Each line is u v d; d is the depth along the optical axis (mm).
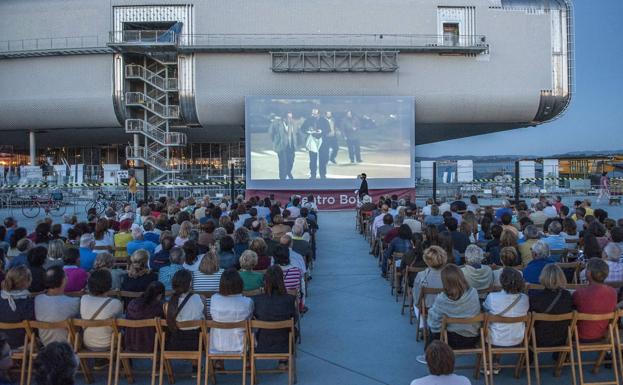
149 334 5414
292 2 33906
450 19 34469
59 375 2607
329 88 34156
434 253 6285
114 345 5363
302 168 29984
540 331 5320
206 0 33812
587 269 5383
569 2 35812
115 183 31266
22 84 35562
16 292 5340
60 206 26875
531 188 30469
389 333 7117
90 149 48625
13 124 36906
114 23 34219
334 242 16016
